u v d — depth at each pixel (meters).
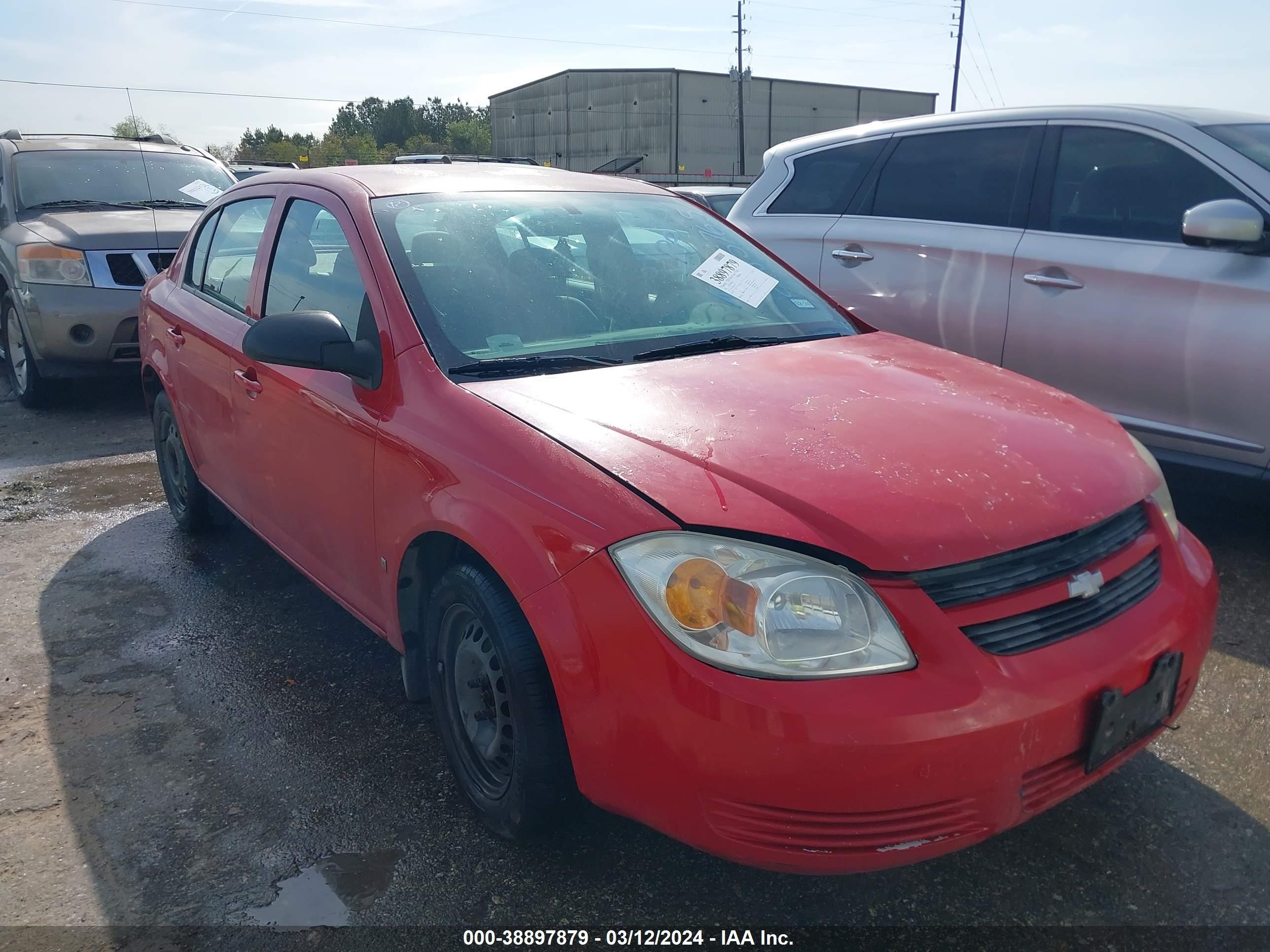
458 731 2.50
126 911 2.22
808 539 1.88
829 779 1.76
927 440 2.20
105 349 6.70
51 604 3.86
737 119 37.81
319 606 3.83
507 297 2.81
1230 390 3.74
